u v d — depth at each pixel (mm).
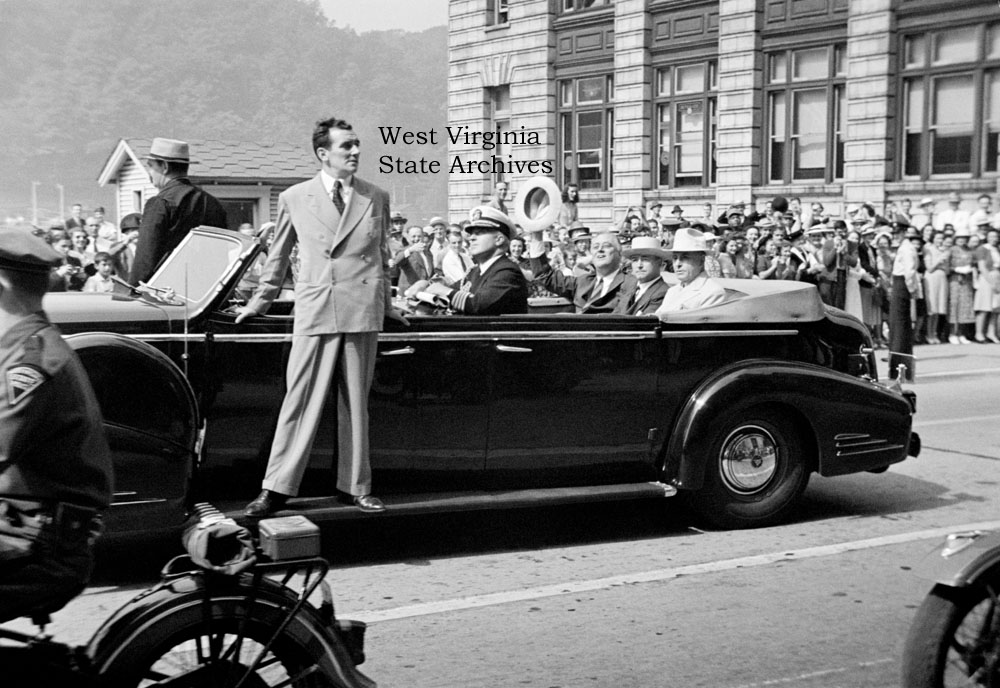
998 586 3861
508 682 4621
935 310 18031
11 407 3062
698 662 4855
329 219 5895
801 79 24484
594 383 6672
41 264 3160
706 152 26609
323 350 5883
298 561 3445
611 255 8445
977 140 21859
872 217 20125
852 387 7195
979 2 21453
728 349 7031
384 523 7137
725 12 25391
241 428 5922
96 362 5367
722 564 6316
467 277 7074
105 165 22531
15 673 3184
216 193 19578
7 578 3090
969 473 8719
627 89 27953
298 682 3432
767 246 16312
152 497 5527
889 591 5844
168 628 3291
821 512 7527
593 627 5281
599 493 6566
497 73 31469
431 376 6297
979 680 3871
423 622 5324
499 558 6410
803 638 5156
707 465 6887
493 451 6480
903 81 22922
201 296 5953
